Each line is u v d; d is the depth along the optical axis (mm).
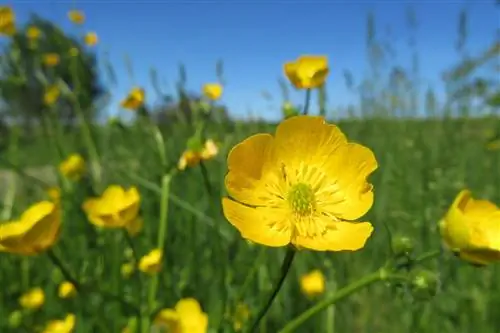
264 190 58
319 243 54
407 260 50
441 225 52
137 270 100
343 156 60
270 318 97
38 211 66
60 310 100
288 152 60
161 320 72
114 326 88
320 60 90
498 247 53
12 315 93
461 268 104
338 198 59
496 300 100
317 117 59
